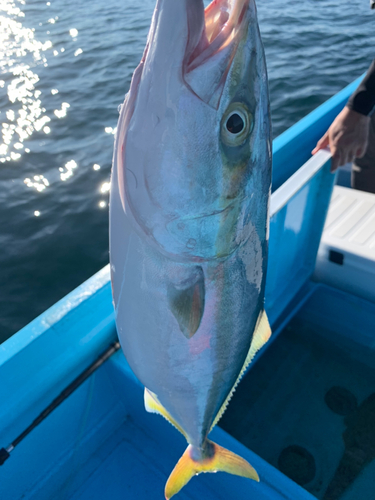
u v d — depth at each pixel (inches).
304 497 64.2
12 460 64.8
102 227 213.9
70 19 575.8
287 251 101.8
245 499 71.5
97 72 387.9
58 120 308.8
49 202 230.5
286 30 468.8
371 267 103.6
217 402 57.6
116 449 82.0
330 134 96.0
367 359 109.3
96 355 71.1
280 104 299.3
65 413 70.9
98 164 258.8
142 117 37.9
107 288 76.1
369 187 133.6
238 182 42.4
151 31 36.6
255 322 54.5
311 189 98.5
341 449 91.4
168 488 62.2
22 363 63.3
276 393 102.3
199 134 38.5
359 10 550.6
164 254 43.0
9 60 433.1
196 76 37.1
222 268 46.0
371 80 85.7
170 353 49.7
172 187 39.8
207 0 423.5
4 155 270.7
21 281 185.8
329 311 116.0
